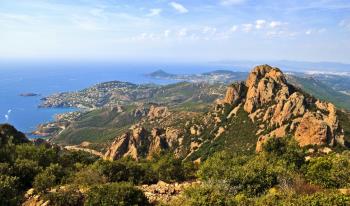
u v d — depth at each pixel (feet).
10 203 98.43
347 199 75.00
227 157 148.56
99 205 87.30
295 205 75.97
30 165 130.41
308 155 253.65
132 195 89.71
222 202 81.05
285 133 315.58
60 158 175.73
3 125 226.79
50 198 95.81
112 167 124.26
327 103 333.62
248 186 97.19
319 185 105.29
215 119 449.89
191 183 114.11
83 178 117.29
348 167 110.73
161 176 128.88
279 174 102.01
